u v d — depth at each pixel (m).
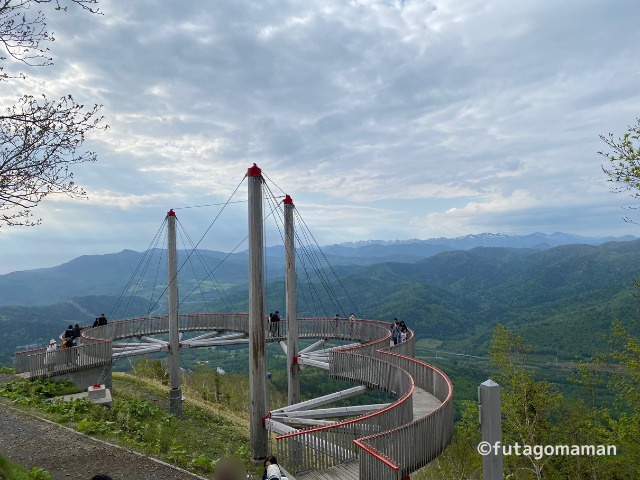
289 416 14.89
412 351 21.67
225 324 28.94
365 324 25.83
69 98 7.25
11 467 8.75
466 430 28.67
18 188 6.95
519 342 29.31
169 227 24.86
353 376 17.30
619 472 25.69
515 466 28.05
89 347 20.03
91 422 13.27
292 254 20.80
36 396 16.45
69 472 9.85
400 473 10.22
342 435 11.26
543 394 27.53
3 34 6.64
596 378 24.08
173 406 23.31
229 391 36.25
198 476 10.38
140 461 10.74
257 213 14.60
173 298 24.61
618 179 13.95
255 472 12.68
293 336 21.06
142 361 40.22
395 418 12.11
